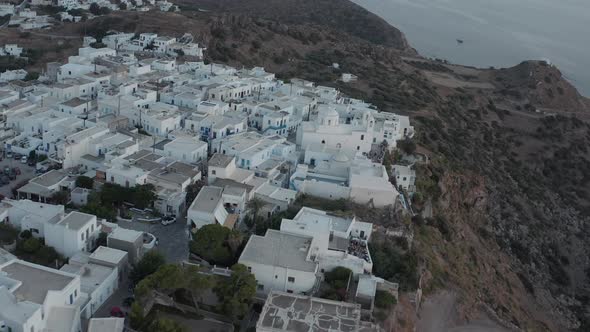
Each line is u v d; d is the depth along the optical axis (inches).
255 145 5733.3
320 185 5083.7
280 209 4778.5
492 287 5777.6
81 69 7741.1
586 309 6658.5
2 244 3934.5
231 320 3506.4
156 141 5821.9
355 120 6604.3
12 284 3176.7
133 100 6545.3
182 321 3474.4
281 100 7234.3
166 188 4815.5
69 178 4933.6
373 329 3334.2
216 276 3720.5
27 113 6072.8
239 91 7440.9
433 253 5196.9
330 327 3292.3
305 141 6136.8
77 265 3742.6
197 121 6166.3
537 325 5649.6
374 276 4077.3
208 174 5064.0
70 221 3986.2
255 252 3860.7
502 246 7303.2
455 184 7121.1
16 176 5123.0
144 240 4207.7
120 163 5002.5
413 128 7583.7
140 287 3393.2
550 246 7736.2
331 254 4114.2
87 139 5374.0
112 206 4581.7
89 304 3373.5
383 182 5123.0
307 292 3740.2
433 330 4276.6
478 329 4626.0
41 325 3053.6
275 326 3257.9
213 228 3971.5
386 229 4665.4
